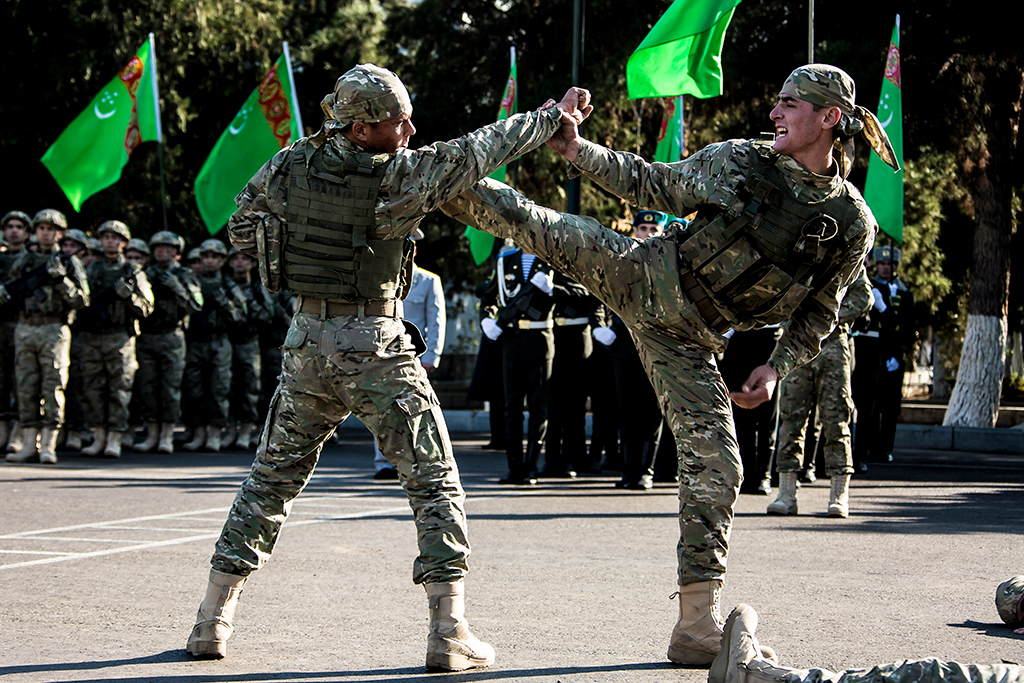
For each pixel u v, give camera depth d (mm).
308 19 25438
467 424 18109
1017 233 25203
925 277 23141
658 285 3896
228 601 4066
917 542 7078
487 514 8188
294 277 3859
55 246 11758
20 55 20328
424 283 10539
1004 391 31703
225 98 23625
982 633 4539
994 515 8484
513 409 10203
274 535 4121
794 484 8453
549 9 22500
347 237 3816
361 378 3867
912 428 15883
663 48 7684
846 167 3936
